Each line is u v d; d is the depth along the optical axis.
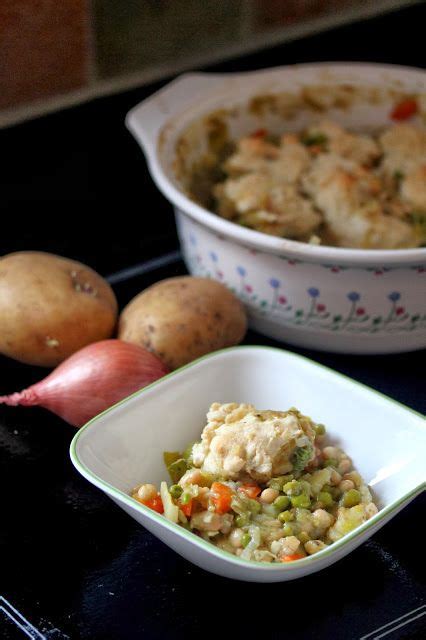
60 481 1.09
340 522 0.95
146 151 1.32
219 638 0.92
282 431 0.96
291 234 1.35
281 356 1.09
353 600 0.96
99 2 1.36
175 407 1.06
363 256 1.13
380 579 0.98
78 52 1.38
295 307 1.24
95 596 0.95
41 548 1.01
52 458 1.12
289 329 1.28
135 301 1.22
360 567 0.99
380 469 1.03
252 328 1.33
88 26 1.37
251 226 1.34
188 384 1.07
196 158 1.44
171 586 0.97
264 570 0.86
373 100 1.53
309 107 1.52
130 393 1.12
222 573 0.93
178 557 1.00
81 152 1.45
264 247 1.17
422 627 0.93
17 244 1.42
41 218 1.44
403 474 1.00
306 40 1.66
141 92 1.49
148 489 0.97
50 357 1.19
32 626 0.92
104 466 0.99
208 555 0.89
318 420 1.08
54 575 0.98
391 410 1.03
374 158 1.47
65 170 1.44
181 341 1.17
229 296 1.22
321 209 1.35
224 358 1.10
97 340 1.19
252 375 1.10
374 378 1.27
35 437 1.15
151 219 1.56
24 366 1.26
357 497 0.98
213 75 1.46
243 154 1.43
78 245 1.48
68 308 1.16
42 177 1.42
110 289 1.25
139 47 1.46
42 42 1.34
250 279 1.25
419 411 1.21
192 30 1.51
